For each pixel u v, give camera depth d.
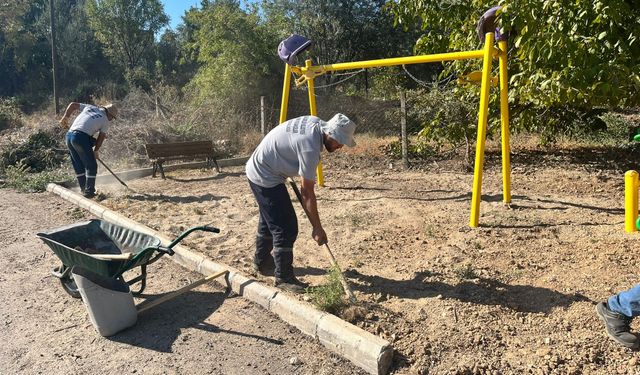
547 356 3.38
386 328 3.82
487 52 5.90
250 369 3.55
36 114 23.91
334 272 4.27
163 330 4.12
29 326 4.26
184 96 20.95
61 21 40.38
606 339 3.53
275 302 4.27
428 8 9.66
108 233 4.88
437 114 10.22
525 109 9.84
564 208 6.75
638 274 4.48
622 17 7.03
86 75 40.06
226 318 4.27
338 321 3.79
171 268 5.48
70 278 4.79
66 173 10.73
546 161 10.43
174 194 8.87
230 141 13.85
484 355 3.46
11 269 5.54
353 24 27.92
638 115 16.36
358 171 10.38
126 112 15.77
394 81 22.28
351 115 16.84
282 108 8.40
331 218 6.80
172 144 10.60
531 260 4.97
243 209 7.58
